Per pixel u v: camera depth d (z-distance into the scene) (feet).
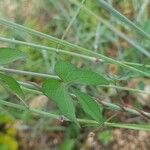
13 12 0.99
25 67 0.92
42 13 1.05
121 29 1.02
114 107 0.58
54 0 0.97
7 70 0.51
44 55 0.92
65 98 0.43
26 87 0.55
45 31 1.05
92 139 0.96
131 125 0.56
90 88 0.90
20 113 0.91
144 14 0.98
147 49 0.88
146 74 0.55
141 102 0.96
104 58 0.53
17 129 1.03
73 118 0.42
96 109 0.46
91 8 1.05
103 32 1.00
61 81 0.43
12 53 0.42
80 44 0.99
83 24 1.04
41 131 1.01
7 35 0.70
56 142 1.00
